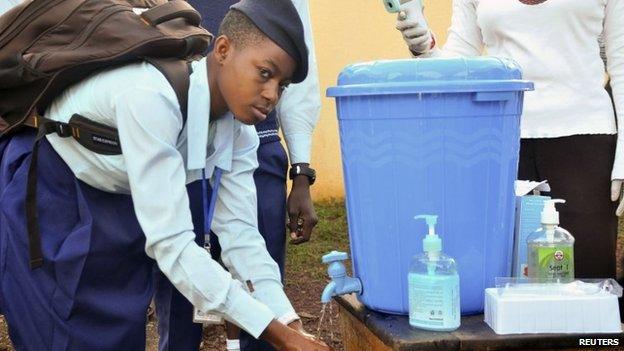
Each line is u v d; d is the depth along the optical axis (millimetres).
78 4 2236
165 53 2242
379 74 2170
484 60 2172
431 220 2098
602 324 2012
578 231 2941
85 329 2307
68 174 2305
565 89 2938
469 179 2164
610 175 2922
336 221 7406
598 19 2945
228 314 2182
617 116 2912
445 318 2047
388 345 2051
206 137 2271
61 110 2264
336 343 4363
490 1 3055
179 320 2754
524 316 2014
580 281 2156
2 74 2232
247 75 2223
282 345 2182
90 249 2281
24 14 2244
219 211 2557
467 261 2191
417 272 2092
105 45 2180
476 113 2143
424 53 2779
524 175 3035
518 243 2387
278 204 3002
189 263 2146
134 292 2387
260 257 2545
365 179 2225
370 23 7945
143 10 2326
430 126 2143
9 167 2361
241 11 2225
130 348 2377
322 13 7879
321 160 8102
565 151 2947
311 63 3104
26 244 2291
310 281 5707
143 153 2127
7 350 4285
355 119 2217
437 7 7859
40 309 2293
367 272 2273
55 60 2182
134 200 2150
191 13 2314
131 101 2129
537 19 2955
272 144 2990
